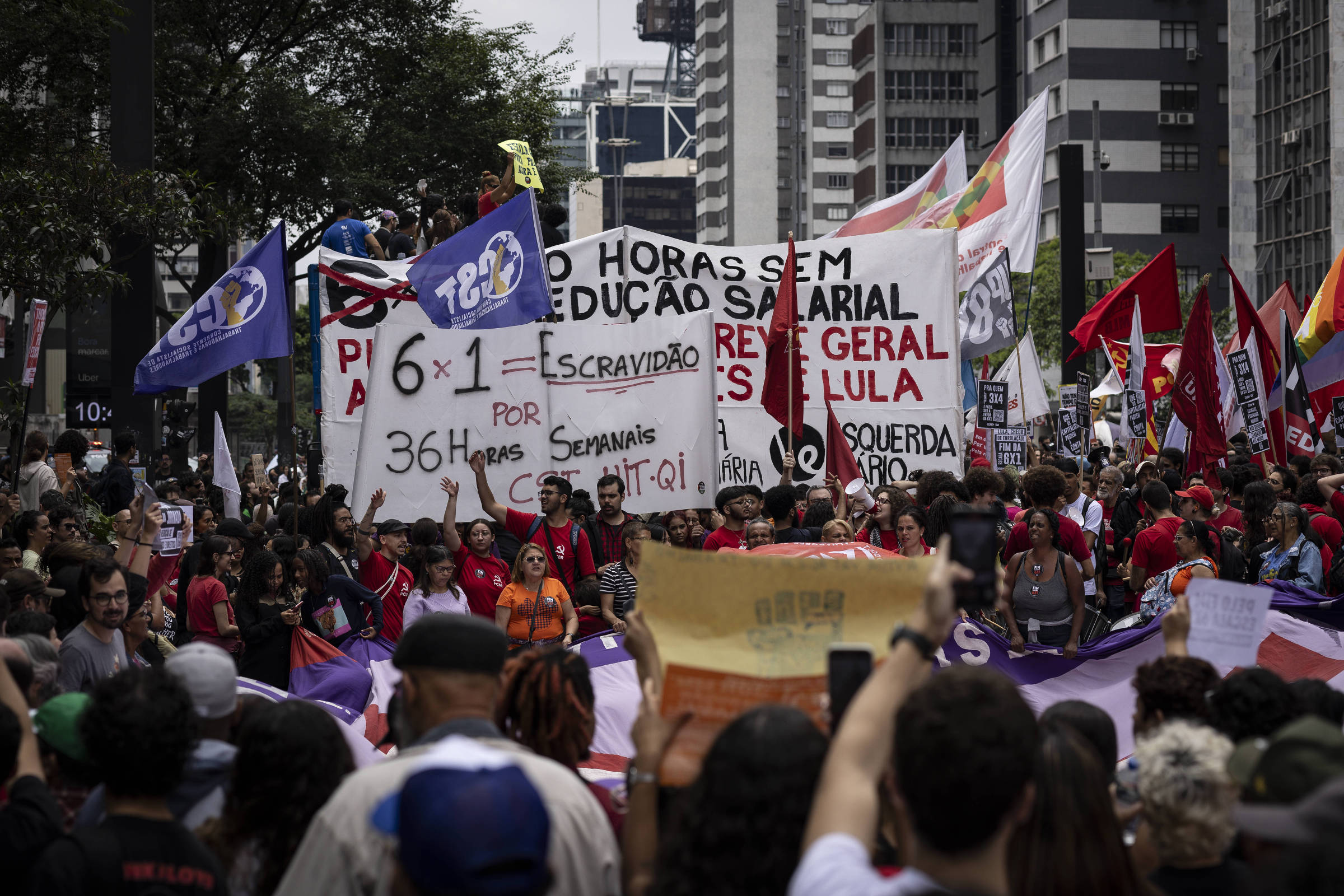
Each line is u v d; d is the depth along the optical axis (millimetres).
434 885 2246
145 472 13883
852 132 130500
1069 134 82188
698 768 3092
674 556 3217
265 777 3467
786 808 2514
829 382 10773
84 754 3709
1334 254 68750
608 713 7066
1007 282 15625
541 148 33594
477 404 9164
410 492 9055
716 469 9531
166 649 8828
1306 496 11617
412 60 31297
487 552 8977
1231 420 15000
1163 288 17328
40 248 13805
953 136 106688
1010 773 2240
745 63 130500
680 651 3170
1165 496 10109
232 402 69000
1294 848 1750
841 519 8961
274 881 3451
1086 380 17156
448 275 9789
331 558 9141
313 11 30141
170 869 3195
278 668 8172
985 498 9352
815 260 10797
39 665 4797
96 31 21234
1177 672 3904
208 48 29047
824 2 130375
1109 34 82000
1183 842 3111
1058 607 8172
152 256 15180
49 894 3074
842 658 2906
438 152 30859
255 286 9609
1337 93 68375
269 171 27609
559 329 9352
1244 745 2773
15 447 13008
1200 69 82438
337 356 9930
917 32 106562
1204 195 82562
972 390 19359
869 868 2266
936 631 2498
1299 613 8258
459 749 2434
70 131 21000
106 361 25750
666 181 183500
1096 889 2895
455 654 3186
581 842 3045
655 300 10617
